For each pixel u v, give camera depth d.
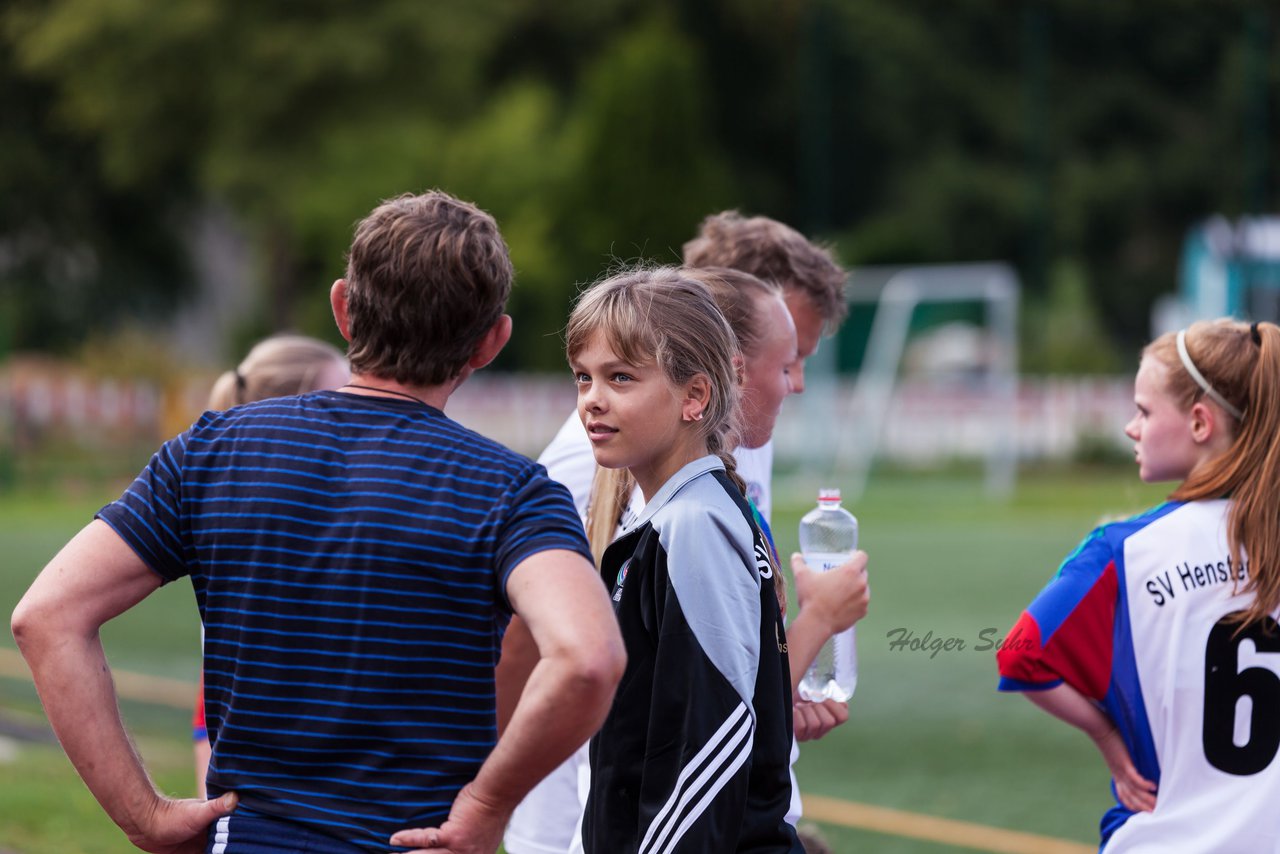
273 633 7.56
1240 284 76.88
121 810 7.62
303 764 7.48
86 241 117.31
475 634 7.46
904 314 78.75
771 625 8.63
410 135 98.75
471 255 7.94
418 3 96.62
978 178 103.62
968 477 75.31
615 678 7.02
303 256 112.25
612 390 8.88
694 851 7.99
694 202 101.81
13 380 73.69
